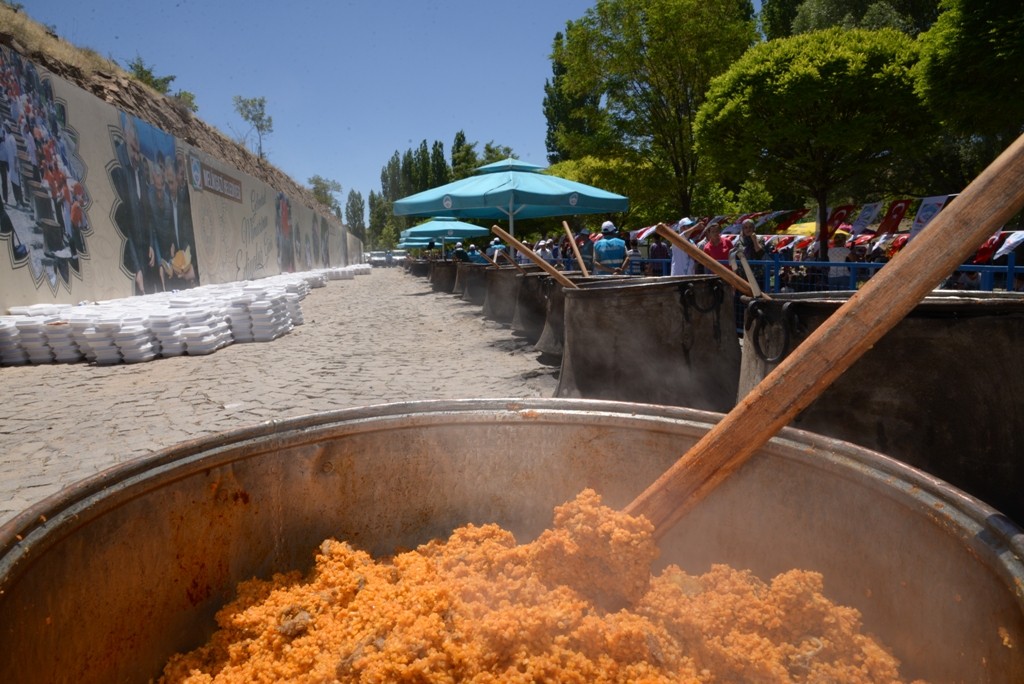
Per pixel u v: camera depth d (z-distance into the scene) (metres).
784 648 1.38
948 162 21.88
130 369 7.75
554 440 1.95
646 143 22.97
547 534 1.58
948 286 7.19
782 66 14.01
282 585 1.70
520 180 11.84
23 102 10.32
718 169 16.67
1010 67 9.77
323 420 1.83
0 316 8.88
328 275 30.08
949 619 1.17
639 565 1.45
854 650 1.35
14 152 10.02
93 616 1.33
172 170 16.77
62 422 5.31
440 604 1.43
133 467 1.44
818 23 29.48
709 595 1.54
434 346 9.03
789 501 1.59
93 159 12.55
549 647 1.36
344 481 1.86
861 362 2.46
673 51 20.53
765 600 1.48
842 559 1.47
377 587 1.59
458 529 1.85
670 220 25.42
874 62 13.42
